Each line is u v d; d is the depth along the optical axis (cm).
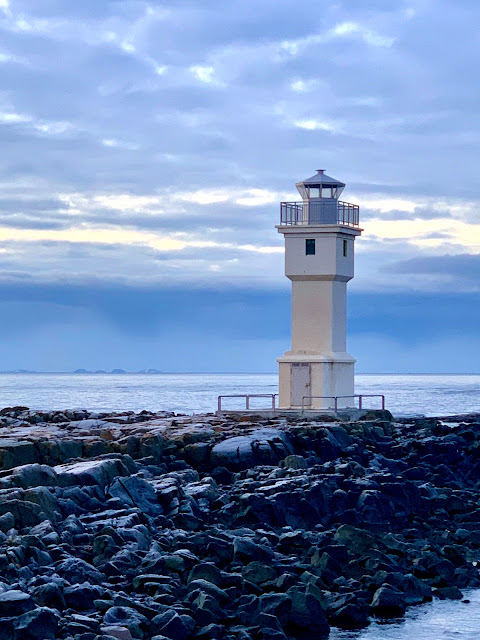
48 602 1841
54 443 3441
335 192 5472
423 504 3234
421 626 2170
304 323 5406
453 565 2603
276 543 2519
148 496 2738
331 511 2973
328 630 2100
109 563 2103
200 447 3650
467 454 4641
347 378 5466
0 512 2306
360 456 3931
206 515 2741
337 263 5334
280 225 5422
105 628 1748
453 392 18425
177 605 1953
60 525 2355
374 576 2377
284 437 3922
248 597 2069
